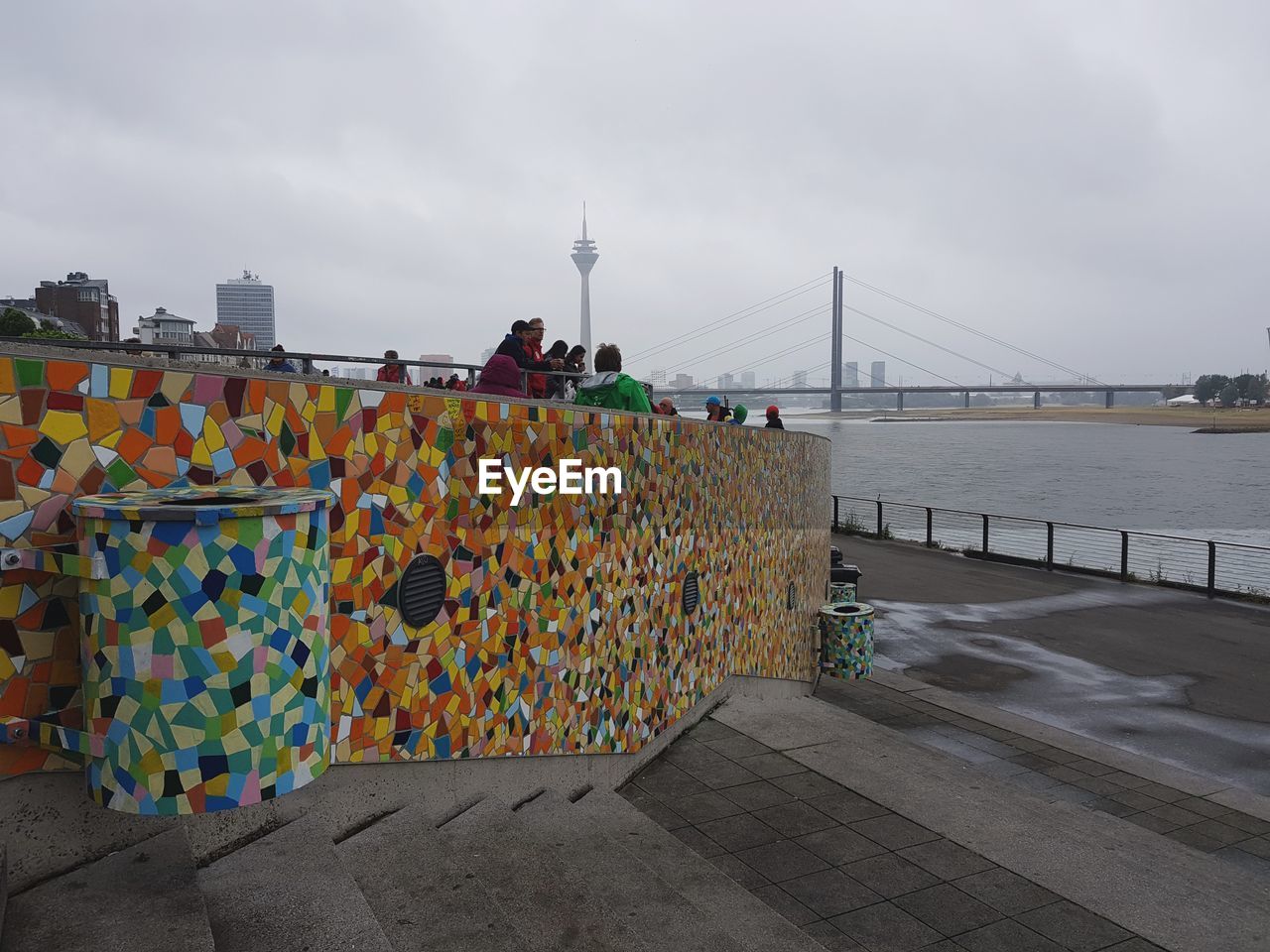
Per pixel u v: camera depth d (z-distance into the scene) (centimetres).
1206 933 434
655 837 462
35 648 250
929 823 541
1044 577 1984
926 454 14125
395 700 379
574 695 509
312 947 256
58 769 263
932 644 1357
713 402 1060
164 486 278
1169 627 1488
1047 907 449
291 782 250
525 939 313
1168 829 663
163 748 232
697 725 698
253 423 306
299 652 251
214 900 280
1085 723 984
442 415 393
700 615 696
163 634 229
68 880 265
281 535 245
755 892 452
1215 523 5422
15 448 245
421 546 386
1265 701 1070
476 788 437
